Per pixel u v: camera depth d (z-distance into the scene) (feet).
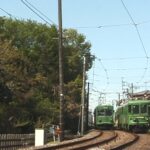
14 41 274.77
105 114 302.25
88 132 262.88
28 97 190.80
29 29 280.72
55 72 274.98
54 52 277.23
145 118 230.89
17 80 184.34
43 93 237.66
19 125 173.47
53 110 212.64
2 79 170.60
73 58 304.50
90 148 124.16
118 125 295.07
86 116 302.25
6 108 173.68
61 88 167.73
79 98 275.39
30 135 143.02
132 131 236.02
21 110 182.19
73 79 301.63
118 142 153.58
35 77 236.84
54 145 128.26
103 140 155.94
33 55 272.51
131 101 234.38
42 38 277.44
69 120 261.03
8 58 185.88
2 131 164.25
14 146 127.44
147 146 134.62
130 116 233.14
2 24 274.16
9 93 172.04
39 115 198.59
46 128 178.50
